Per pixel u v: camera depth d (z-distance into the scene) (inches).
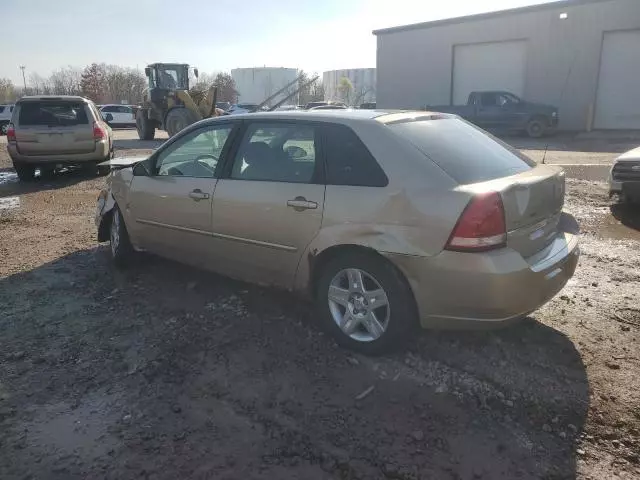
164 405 125.8
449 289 130.1
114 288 198.5
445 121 165.6
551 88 1000.2
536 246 141.0
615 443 112.3
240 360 145.4
